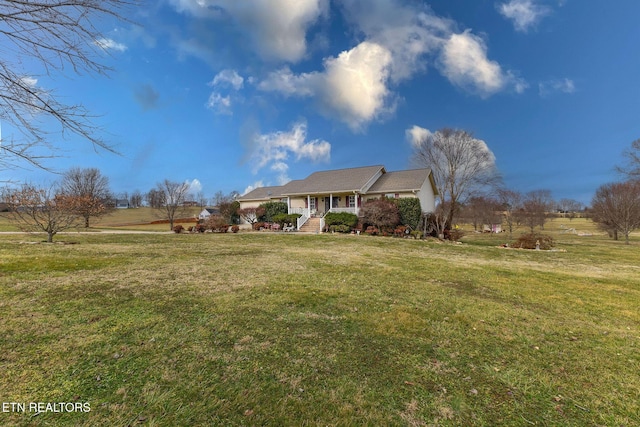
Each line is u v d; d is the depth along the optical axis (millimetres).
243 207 31594
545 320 4258
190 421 1971
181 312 4051
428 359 2996
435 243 15523
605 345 3430
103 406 2076
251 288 5426
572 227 38188
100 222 36062
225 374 2580
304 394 2342
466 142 23016
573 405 2305
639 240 23500
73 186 29031
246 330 3547
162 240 14656
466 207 31016
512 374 2744
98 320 3658
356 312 4328
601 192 24094
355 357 2986
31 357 2709
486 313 4480
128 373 2523
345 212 21797
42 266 6660
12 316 3678
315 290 5441
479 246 15555
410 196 21609
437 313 4402
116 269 6719
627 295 5867
